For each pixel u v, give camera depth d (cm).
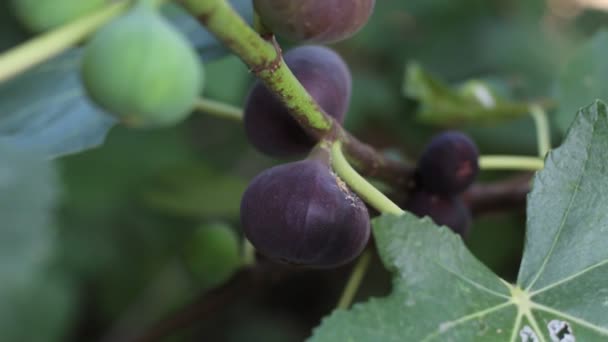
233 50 47
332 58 56
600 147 52
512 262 102
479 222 100
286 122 55
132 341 67
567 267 51
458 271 50
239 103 92
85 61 43
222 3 46
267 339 111
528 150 98
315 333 47
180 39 43
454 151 59
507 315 50
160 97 43
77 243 95
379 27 106
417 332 48
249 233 51
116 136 97
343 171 51
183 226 102
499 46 108
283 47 91
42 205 41
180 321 67
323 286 113
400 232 49
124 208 98
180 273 101
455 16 109
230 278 67
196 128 106
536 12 111
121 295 100
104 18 43
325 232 50
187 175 82
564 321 50
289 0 47
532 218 52
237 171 104
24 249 41
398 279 49
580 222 52
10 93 59
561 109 68
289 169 51
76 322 99
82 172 94
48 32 43
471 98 80
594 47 68
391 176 59
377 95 104
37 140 58
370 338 48
